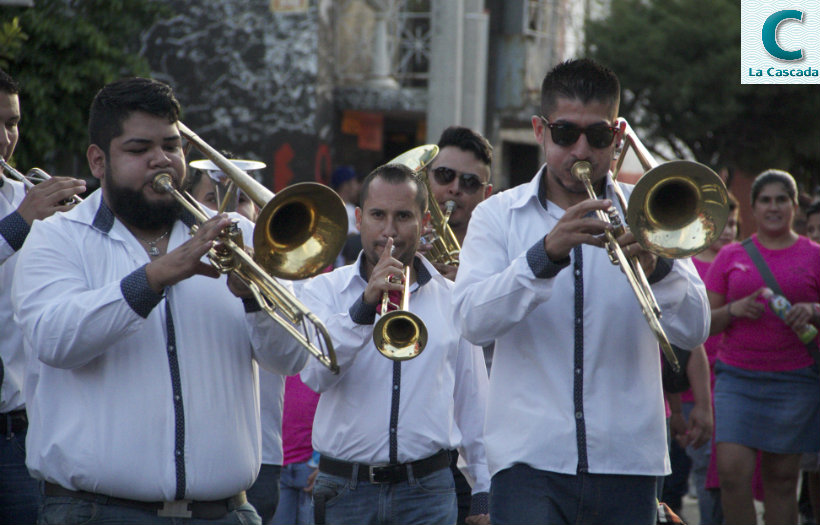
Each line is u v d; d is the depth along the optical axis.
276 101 22.72
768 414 8.73
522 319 5.14
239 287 4.75
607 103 5.19
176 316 4.75
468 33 14.90
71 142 16.84
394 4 24.58
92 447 4.59
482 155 7.86
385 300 5.69
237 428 4.85
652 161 5.04
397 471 5.99
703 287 5.34
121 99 4.66
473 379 6.37
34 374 5.00
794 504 8.97
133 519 4.66
